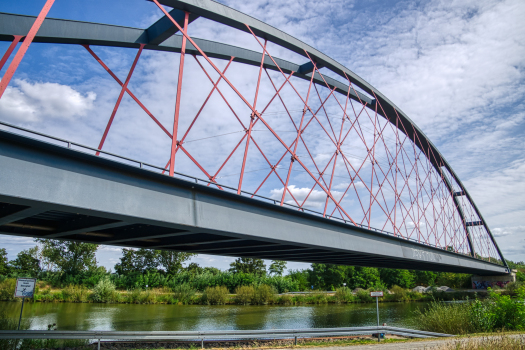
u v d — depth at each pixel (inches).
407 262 1496.1
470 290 3031.5
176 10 792.3
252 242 813.9
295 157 956.0
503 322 928.3
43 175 388.2
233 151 774.5
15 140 368.8
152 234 659.4
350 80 1494.8
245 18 930.7
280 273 3767.2
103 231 737.6
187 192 550.3
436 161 2551.7
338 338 817.5
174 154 551.5
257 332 669.9
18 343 601.6
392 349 573.6
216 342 712.4
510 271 3127.5
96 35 637.9
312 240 807.7
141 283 2559.1
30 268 2691.9
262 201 663.1
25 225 632.4
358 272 3582.7
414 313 1626.5
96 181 437.4
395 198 1706.4
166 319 1251.8
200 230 573.3
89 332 574.6
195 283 2768.2
